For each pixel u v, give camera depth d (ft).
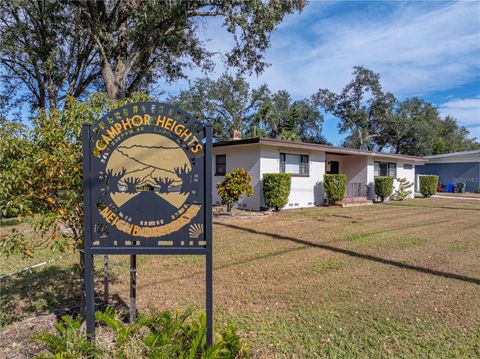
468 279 15.26
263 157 41.04
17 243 9.09
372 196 55.26
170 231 7.84
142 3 32.94
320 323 11.03
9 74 50.44
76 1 36.42
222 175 46.32
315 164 47.47
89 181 7.80
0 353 8.26
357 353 9.24
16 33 40.88
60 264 17.94
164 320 8.51
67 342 7.41
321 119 122.83
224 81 114.11
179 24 37.35
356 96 115.03
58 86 45.55
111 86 36.27
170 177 7.84
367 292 13.75
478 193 75.41
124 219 7.80
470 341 9.84
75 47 46.09
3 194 8.49
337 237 24.90
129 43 39.04
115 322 8.46
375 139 118.83
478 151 76.07
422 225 30.55
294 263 17.99
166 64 49.11
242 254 19.94
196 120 7.91
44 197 8.95
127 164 7.82
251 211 40.16
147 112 7.82
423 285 14.53
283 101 118.93
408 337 10.10
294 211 40.93
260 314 11.69
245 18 36.01
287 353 9.22
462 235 25.70
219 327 10.53
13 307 12.39
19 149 9.10
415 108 116.88
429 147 107.34
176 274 16.11
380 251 20.57
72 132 9.54
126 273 16.26
